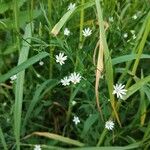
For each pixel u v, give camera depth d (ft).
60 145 0.53
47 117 0.55
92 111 0.50
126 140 0.51
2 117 0.51
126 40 0.54
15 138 0.46
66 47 0.47
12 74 0.44
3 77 0.44
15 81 0.49
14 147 0.49
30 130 0.53
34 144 0.51
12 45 0.53
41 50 0.47
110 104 0.47
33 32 0.51
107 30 0.51
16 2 0.47
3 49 0.54
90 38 0.51
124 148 0.47
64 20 0.41
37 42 0.49
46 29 0.52
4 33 0.58
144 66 0.58
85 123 0.47
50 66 0.50
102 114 0.48
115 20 0.54
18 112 0.44
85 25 0.52
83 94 0.51
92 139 0.51
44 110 0.54
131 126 0.50
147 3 0.55
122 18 0.54
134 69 0.44
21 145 0.50
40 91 0.48
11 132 0.50
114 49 0.51
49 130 0.54
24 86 0.52
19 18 0.51
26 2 0.56
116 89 0.44
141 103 0.48
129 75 0.48
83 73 0.46
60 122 0.55
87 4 0.43
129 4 0.54
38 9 0.54
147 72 0.57
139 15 0.55
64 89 0.54
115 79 0.54
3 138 0.45
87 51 0.49
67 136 0.54
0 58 0.54
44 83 0.49
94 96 0.48
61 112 0.56
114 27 0.51
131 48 0.50
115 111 0.44
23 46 0.47
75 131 0.53
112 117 0.47
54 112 0.56
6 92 0.53
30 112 0.48
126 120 0.53
